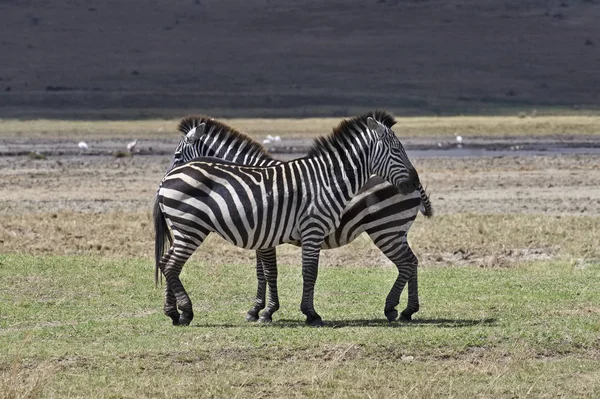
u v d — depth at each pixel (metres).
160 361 30.69
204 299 41.75
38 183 91.88
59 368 30.02
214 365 30.48
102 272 46.25
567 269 48.34
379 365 30.72
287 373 29.88
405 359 31.36
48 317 37.66
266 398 28.12
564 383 29.38
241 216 35.38
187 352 31.30
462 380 29.61
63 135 172.62
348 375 29.69
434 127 186.25
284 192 35.56
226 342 32.44
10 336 33.75
